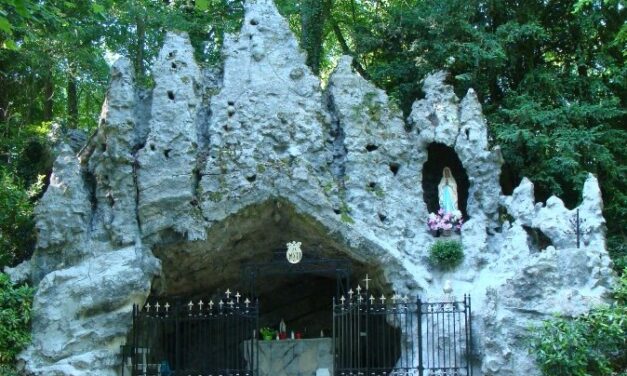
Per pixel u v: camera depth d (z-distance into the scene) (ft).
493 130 85.05
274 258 79.15
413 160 78.13
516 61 90.74
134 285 68.85
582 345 61.57
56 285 68.28
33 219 75.15
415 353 70.90
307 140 75.46
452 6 88.38
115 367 68.08
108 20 97.25
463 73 89.40
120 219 71.72
